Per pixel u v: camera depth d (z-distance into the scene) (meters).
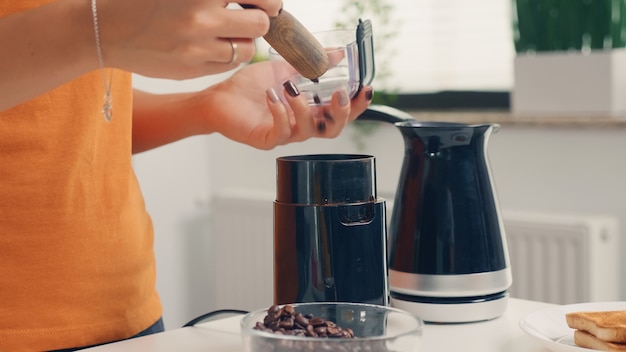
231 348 0.96
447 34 2.57
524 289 2.22
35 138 1.08
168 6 0.82
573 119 2.17
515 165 2.33
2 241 1.08
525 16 2.28
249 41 0.89
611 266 2.14
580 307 1.03
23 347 1.09
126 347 0.96
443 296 1.05
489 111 2.52
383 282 1.00
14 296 1.09
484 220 1.06
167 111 1.30
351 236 0.97
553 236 2.15
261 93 1.25
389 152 2.54
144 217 1.24
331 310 0.87
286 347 0.76
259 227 2.63
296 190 0.97
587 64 2.19
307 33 0.96
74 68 0.87
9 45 0.86
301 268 0.97
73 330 1.12
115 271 1.15
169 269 2.66
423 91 2.66
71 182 1.10
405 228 1.07
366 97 1.15
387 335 0.83
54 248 1.10
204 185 2.74
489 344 0.96
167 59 0.85
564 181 2.24
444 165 1.06
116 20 0.84
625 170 2.14
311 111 1.13
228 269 2.71
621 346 0.88
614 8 2.18
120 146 1.17
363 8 2.63
